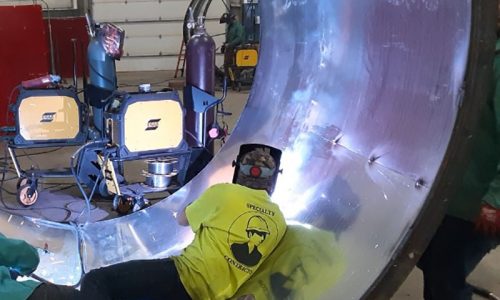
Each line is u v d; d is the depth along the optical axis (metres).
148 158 3.89
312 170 2.14
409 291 2.61
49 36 9.04
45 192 4.47
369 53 1.89
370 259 1.36
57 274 2.24
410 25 1.51
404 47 1.58
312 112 2.33
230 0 11.69
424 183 1.26
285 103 2.56
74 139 4.22
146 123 3.78
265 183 2.29
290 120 2.46
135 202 3.91
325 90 2.26
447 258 1.85
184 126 3.95
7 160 5.28
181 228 2.46
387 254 1.26
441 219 1.17
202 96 4.07
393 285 1.21
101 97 4.23
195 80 4.12
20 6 5.85
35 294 1.38
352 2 1.98
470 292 1.92
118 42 4.20
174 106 3.85
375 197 1.56
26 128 4.09
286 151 2.37
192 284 1.73
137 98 3.72
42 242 2.46
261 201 1.88
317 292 1.50
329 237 1.70
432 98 1.36
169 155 3.91
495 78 1.54
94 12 11.84
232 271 1.75
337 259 1.56
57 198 4.32
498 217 1.55
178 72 11.77
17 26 5.89
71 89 4.20
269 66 2.81
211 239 1.76
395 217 1.36
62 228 2.63
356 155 1.85
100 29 4.20
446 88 1.27
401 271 1.20
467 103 1.12
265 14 2.79
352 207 1.69
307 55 2.47
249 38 11.10
